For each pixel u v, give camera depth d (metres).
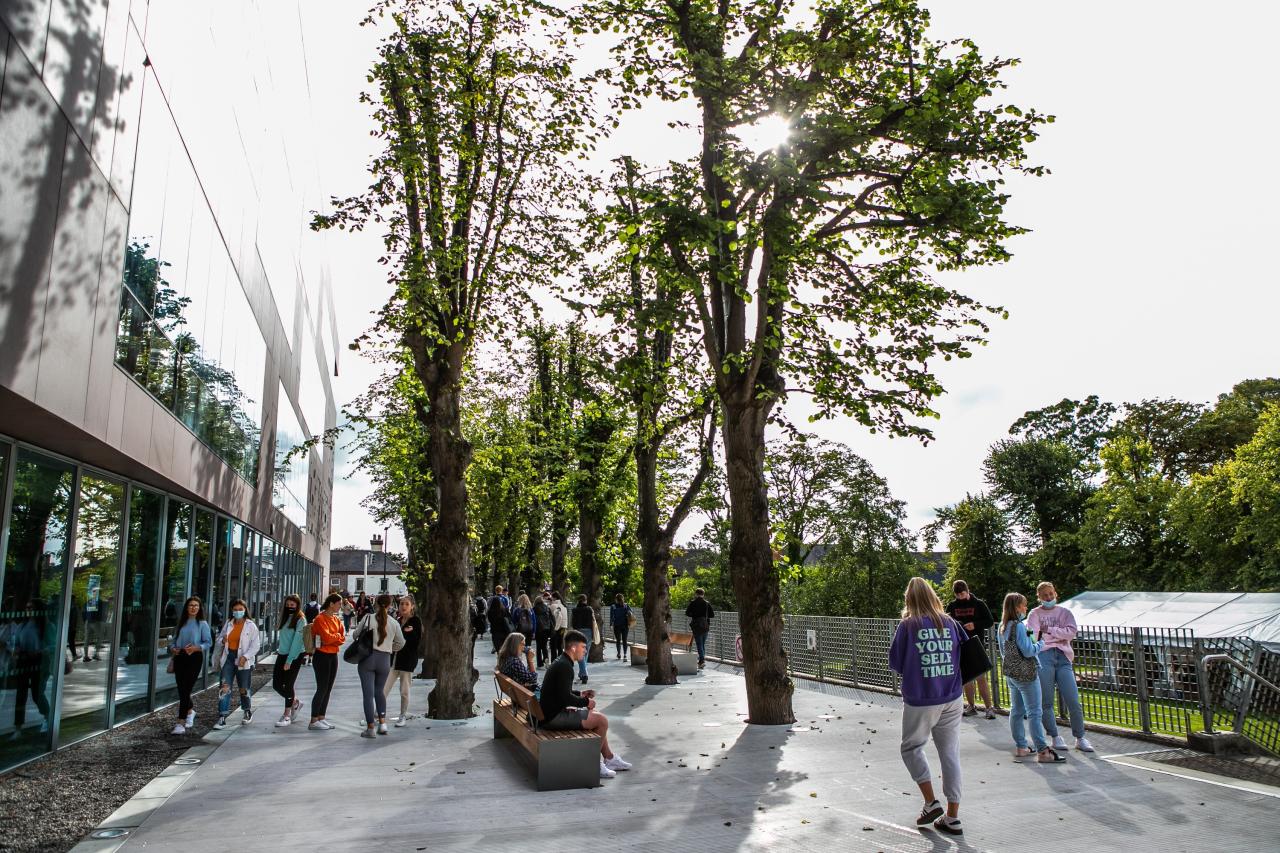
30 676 8.99
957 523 54.75
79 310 7.80
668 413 18.05
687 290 11.71
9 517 8.37
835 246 13.19
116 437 9.29
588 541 23.91
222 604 18.22
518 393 26.03
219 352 15.75
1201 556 40.62
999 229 11.75
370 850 5.60
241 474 18.94
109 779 8.10
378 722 10.83
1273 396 47.38
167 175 11.27
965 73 11.35
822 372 12.86
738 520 11.88
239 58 17.27
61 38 7.23
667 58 12.34
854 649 16.05
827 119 10.64
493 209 12.95
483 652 26.56
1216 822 6.02
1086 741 8.73
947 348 12.64
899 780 7.68
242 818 6.48
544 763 7.43
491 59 13.02
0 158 6.13
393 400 22.77
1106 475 47.22
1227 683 8.82
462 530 12.48
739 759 8.77
